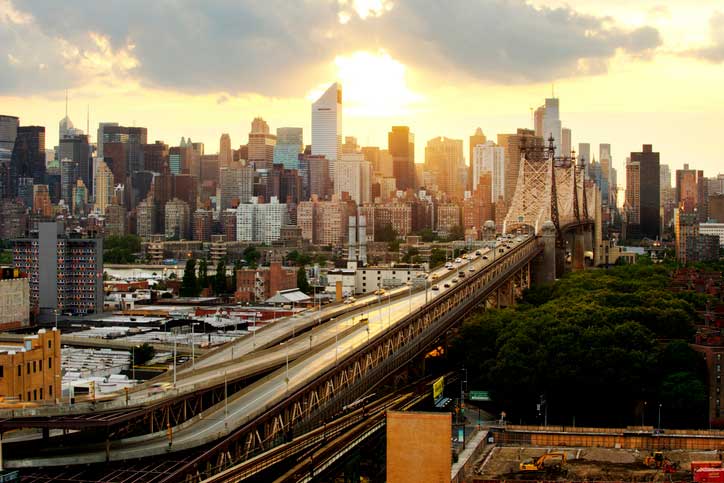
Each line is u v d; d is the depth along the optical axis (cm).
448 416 15875
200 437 19688
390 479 16050
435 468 15900
